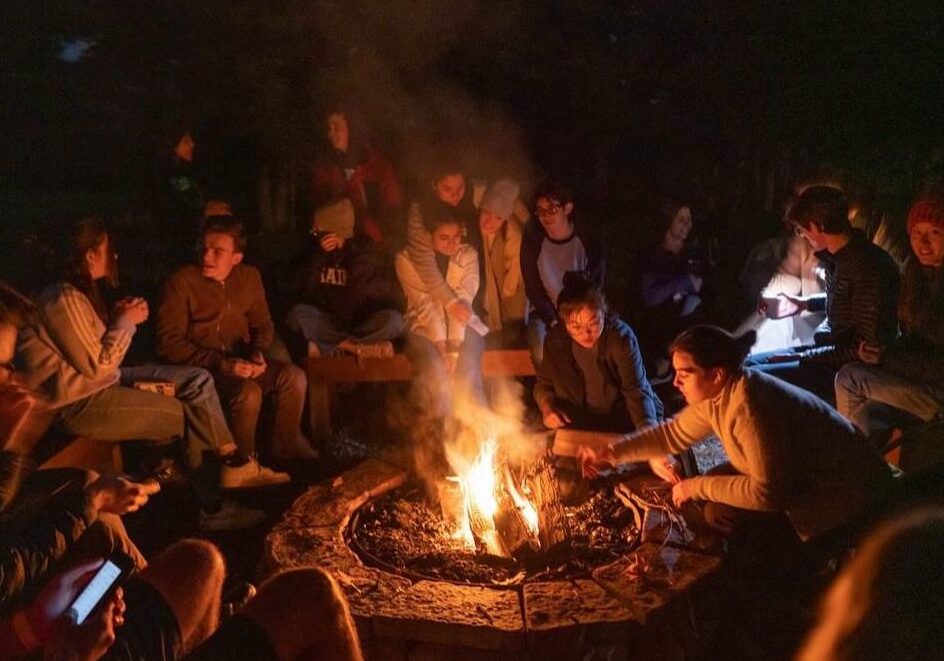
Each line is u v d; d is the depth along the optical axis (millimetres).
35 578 2688
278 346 5344
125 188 11125
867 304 4609
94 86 11094
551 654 3041
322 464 5172
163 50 9992
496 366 5555
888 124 8406
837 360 4738
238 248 4941
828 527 3549
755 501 3480
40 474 3133
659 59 9352
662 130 9328
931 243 4355
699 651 3326
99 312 4348
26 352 4137
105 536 3027
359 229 6434
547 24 9445
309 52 9352
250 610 2465
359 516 3867
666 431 3805
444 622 3047
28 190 11680
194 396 4551
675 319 5598
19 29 10781
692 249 5777
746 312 5859
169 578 2592
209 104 9258
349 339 5473
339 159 6688
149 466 4727
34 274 5633
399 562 3527
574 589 3266
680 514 3770
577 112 9539
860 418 4555
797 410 3492
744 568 3641
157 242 8016
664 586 3254
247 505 4770
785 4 8789
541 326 5484
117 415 4391
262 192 8430
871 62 8656
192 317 4926
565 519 3643
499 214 5625
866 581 1338
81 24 10523
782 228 6668
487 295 5762
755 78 9023
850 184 7410
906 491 2014
